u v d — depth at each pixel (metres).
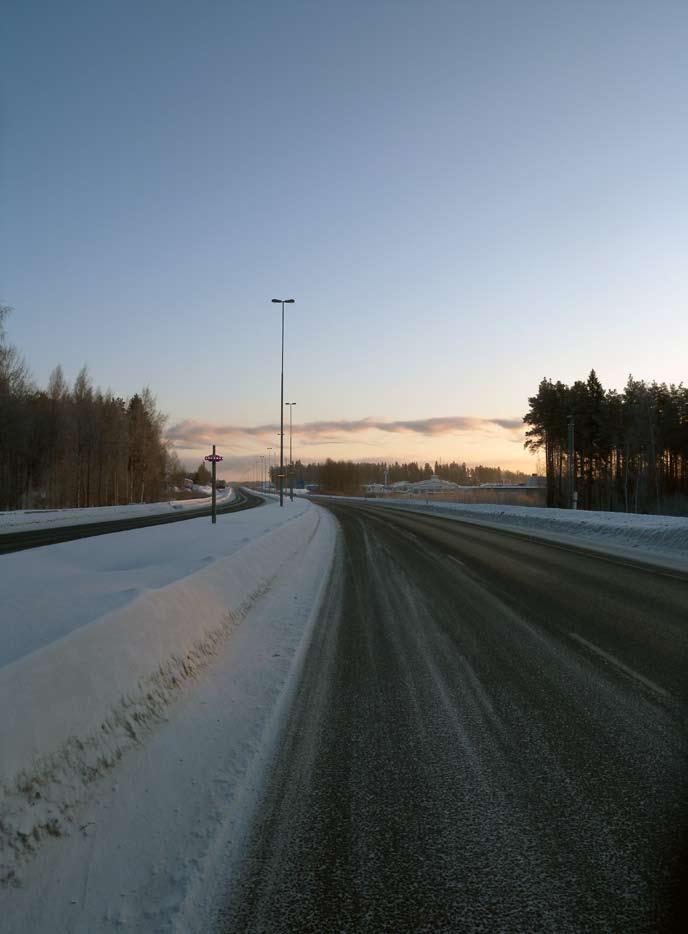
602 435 62.25
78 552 12.85
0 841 2.66
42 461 48.66
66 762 3.34
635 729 4.46
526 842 2.98
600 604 9.39
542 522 27.36
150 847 2.95
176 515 39.12
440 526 28.44
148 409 77.69
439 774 3.75
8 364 43.19
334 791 3.54
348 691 5.41
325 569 13.95
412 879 2.70
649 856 2.84
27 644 4.06
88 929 2.38
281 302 43.97
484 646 6.96
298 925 2.41
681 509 54.25
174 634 5.78
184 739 4.25
